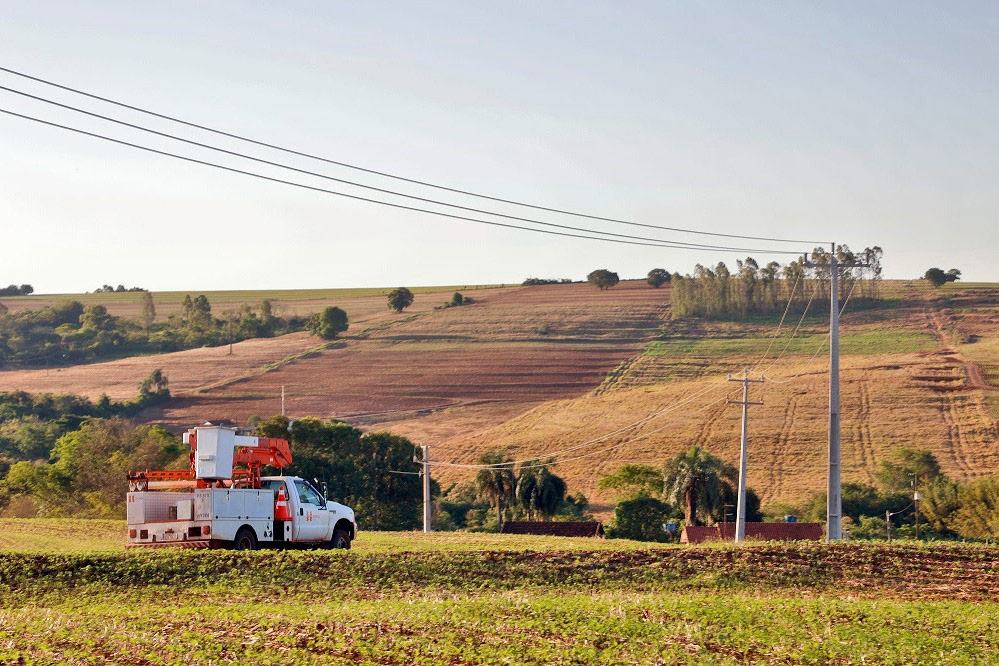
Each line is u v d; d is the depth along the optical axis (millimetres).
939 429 124062
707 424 132625
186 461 82562
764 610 24031
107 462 83188
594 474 117000
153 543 30188
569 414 148750
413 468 96625
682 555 31703
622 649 19859
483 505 107250
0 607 23047
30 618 19922
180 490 30469
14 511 81938
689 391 154375
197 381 185250
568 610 22891
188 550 28922
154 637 18641
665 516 81312
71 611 22250
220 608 22688
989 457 113688
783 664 19578
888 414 130875
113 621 20234
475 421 150750
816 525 75312
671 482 83750
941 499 91750
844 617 23750
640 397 154750
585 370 176750
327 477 90250
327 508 33000
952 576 30406
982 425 124562
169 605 23609
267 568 27422
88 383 188750
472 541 40906
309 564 28125
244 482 31469
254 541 30875
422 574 28391
